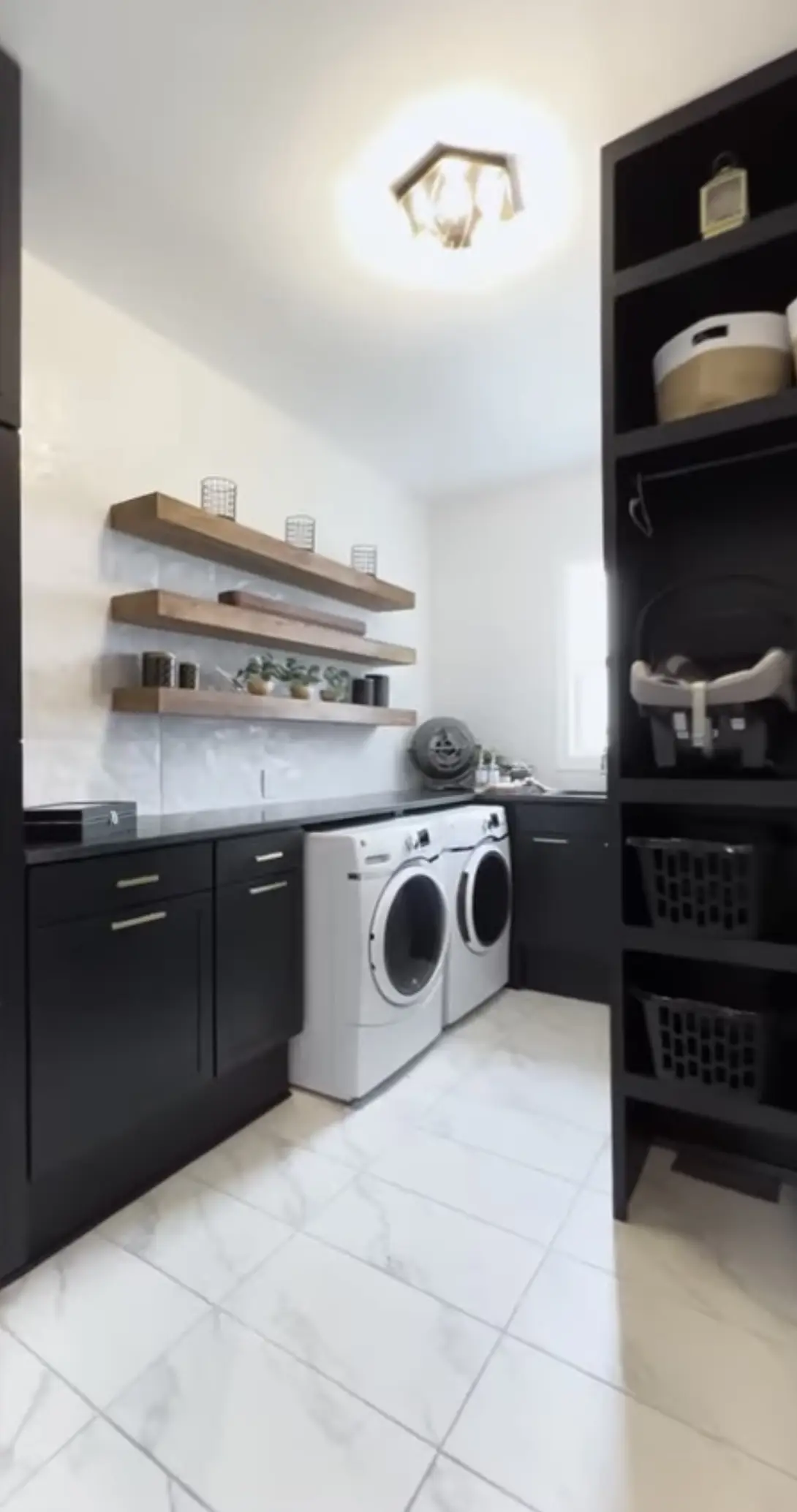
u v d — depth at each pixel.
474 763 4.03
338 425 3.39
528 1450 1.21
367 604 3.70
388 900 2.47
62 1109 1.67
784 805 1.60
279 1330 1.46
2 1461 1.19
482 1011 3.25
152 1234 1.75
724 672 1.85
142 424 2.59
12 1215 1.59
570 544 3.97
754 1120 1.66
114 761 2.48
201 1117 2.12
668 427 1.71
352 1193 1.91
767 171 1.79
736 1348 1.41
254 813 2.66
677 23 1.50
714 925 1.70
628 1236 1.74
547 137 1.79
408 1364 1.38
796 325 1.58
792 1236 1.74
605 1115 2.31
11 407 1.58
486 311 2.51
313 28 1.50
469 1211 1.83
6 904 1.56
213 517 2.56
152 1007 1.90
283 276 2.31
